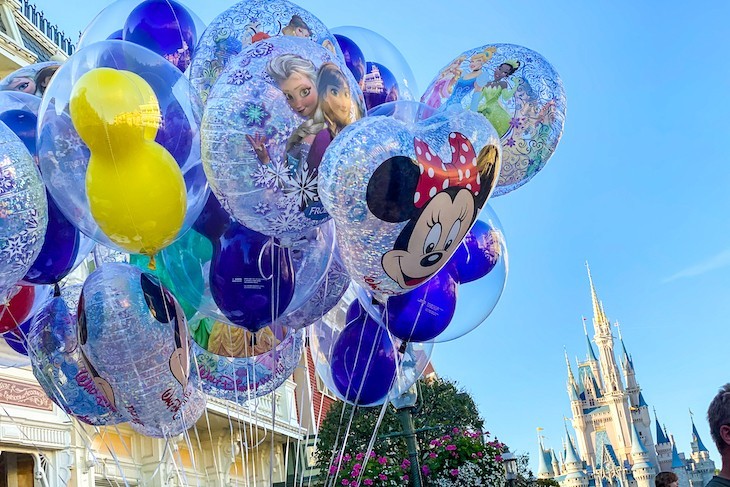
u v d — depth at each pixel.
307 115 3.72
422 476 8.79
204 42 4.32
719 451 2.93
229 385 5.26
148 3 4.68
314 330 5.71
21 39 10.77
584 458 122.44
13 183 3.52
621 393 121.94
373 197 3.57
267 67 3.75
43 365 4.57
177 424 4.80
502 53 4.86
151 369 4.14
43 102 3.80
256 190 3.71
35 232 3.63
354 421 14.45
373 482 8.46
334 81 3.83
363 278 3.90
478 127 3.94
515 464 11.23
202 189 3.96
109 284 4.11
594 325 128.12
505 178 4.81
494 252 5.05
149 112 3.66
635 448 117.19
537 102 4.71
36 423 9.50
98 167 3.64
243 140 3.66
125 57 3.82
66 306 4.64
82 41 4.78
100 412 4.71
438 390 16.53
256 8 4.30
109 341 4.03
